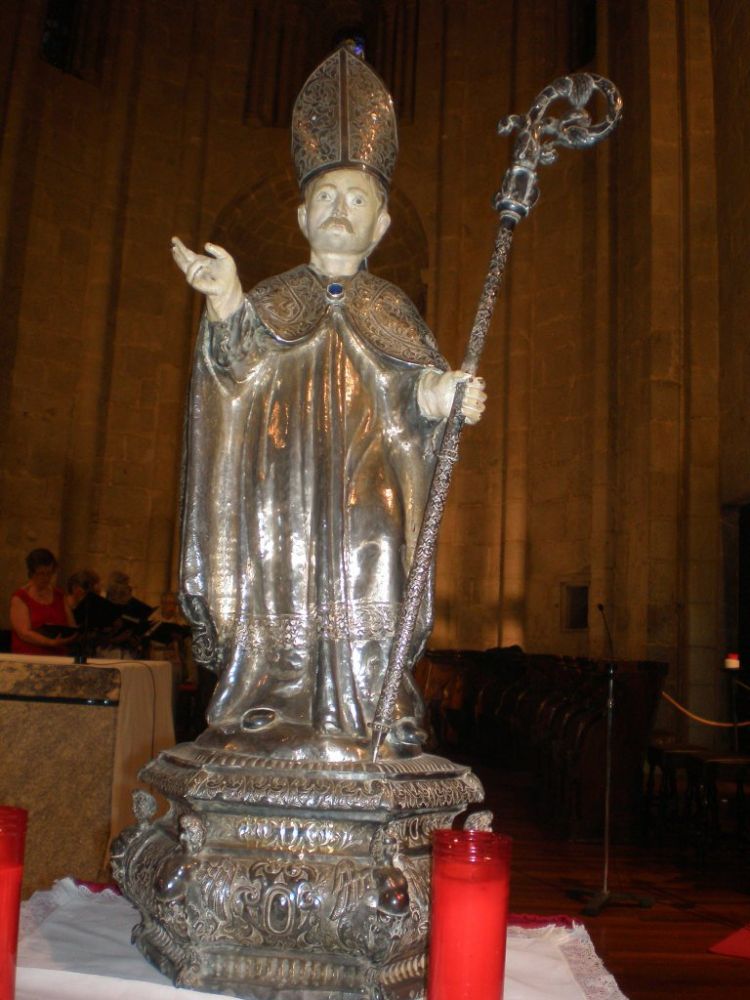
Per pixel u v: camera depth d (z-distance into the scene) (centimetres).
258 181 1302
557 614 1069
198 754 174
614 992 173
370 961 157
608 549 981
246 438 193
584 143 184
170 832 176
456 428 172
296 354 193
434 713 981
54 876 287
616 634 954
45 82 1195
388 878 153
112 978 158
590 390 1063
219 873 158
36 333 1162
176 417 1226
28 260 1164
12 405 1135
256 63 1338
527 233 1162
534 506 1116
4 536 1114
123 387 1211
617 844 549
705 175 871
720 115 858
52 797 291
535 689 761
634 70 971
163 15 1287
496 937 132
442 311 1212
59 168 1198
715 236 860
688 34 889
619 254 1005
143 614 499
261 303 192
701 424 841
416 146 1273
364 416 192
